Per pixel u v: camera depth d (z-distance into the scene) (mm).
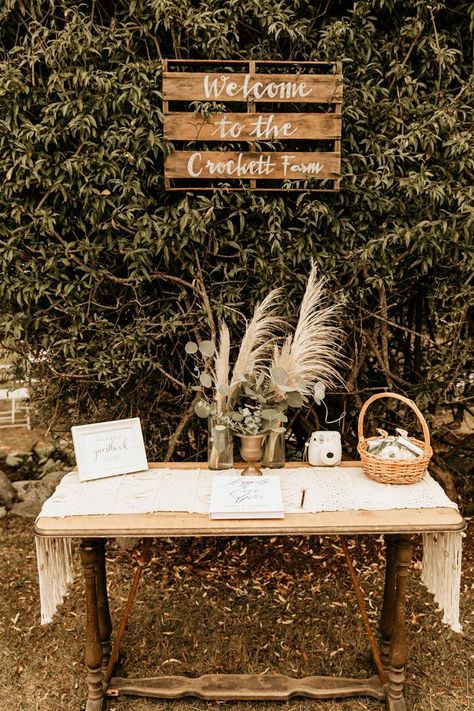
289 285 3102
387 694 2311
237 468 2518
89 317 3059
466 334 3330
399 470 2307
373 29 2918
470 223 2838
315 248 3008
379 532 2043
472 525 3805
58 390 3369
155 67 2840
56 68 2799
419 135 2848
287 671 2570
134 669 2576
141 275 3023
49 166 2844
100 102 2768
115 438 2480
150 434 3504
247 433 2348
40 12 2801
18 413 6145
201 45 2873
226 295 3068
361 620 2912
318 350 2426
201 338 3260
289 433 3787
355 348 3262
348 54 2949
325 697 2359
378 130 3021
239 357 2418
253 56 2941
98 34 2807
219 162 2869
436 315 3135
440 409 3770
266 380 2488
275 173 2887
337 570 3371
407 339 3494
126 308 3186
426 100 2988
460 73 3041
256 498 2141
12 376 3508
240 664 2613
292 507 2166
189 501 2213
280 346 3209
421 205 2961
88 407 3439
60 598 2205
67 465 4754
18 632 2832
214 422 2461
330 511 2141
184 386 3236
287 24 2916
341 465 2568
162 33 2947
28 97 2807
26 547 3650
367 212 2998
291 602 3076
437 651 2682
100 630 2465
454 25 3053
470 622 2885
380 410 3562
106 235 2967
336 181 2900
